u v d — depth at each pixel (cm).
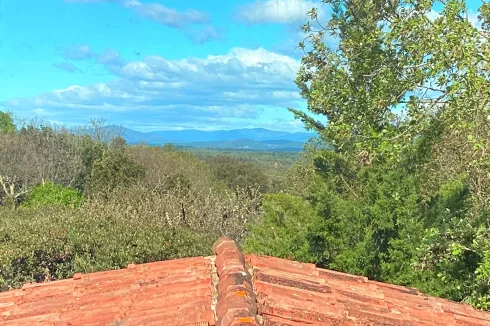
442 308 529
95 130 4109
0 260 1222
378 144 806
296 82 1489
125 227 1413
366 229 1023
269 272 519
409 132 767
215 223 2078
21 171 3434
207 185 3809
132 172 2938
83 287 525
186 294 464
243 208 2173
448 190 1076
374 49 921
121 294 494
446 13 718
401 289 575
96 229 1375
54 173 3662
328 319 435
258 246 1148
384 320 459
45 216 1522
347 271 1012
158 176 3116
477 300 803
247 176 4966
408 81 770
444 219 930
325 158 1316
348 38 1172
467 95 668
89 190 2833
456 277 881
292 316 424
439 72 714
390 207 1017
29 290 541
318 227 1085
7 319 467
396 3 1019
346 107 971
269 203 1270
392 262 977
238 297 416
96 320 438
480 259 832
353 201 1104
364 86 948
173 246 1381
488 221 852
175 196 2380
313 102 1166
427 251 860
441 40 696
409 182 1025
